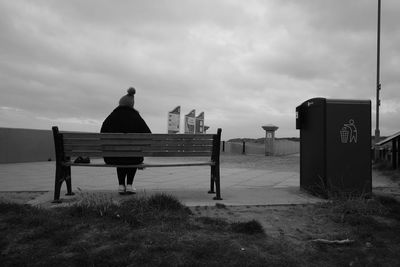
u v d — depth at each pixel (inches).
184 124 1323.8
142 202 215.3
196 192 290.5
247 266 146.6
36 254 153.3
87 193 271.9
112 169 521.3
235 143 1357.0
